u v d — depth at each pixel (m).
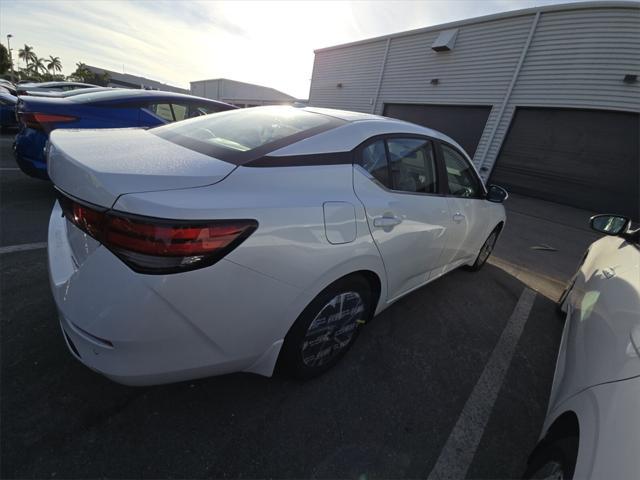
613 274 1.85
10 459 1.22
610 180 7.44
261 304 1.25
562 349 1.87
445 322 2.59
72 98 3.70
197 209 1.05
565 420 1.19
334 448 1.46
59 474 1.20
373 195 1.67
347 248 1.49
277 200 1.26
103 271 1.05
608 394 1.03
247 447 1.40
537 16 8.27
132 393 1.55
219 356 1.25
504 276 3.70
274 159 1.39
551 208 7.75
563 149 8.06
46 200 3.71
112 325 1.04
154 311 1.03
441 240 2.31
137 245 0.99
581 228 6.39
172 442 1.37
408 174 2.00
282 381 1.76
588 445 0.94
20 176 4.48
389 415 1.68
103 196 1.04
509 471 1.50
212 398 1.60
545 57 8.23
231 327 1.21
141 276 1.00
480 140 9.61
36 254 2.57
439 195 2.26
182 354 1.16
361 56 13.53
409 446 1.54
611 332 1.33
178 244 1.00
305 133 1.61
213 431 1.45
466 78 9.93
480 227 2.99
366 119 1.92
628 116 7.14
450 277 3.43
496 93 9.20
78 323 1.09
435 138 2.31
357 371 1.92
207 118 2.03
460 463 1.50
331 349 1.78
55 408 1.43
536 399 1.95
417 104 11.52
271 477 1.31
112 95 3.86
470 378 2.04
